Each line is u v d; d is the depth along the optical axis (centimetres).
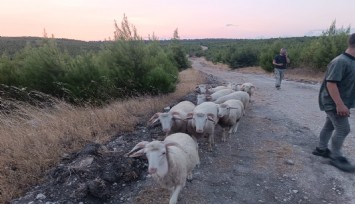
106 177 514
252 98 1351
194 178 544
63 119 801
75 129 721
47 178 527
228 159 630
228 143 725
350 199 480
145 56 1349
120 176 530
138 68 1316
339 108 540
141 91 1293
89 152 572
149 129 778
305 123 908
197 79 2012
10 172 531
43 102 1069
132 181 532
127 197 488
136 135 730
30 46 1345
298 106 1173
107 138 703
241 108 805
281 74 1666
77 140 677
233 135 785
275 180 541
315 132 816
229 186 521
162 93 1309
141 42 1359
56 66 1190
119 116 850
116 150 622
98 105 1136
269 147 696
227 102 804
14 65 1223
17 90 1123
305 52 2720
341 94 552
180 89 1465
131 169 549
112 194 493
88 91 1165
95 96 1175
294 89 1684
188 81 1916
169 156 434
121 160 564
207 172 570
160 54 1583
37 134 684
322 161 613
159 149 420
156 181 498
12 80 1162
